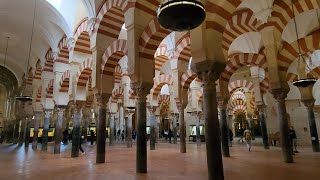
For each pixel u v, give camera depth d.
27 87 17.62
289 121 15.49
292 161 7.41
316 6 7.57
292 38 10.79
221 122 10.23
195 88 17.45
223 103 10.64
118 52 8.54
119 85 17.70
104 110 8.43
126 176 5.36
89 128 24.48
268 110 16.39
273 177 4.98
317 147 11.04
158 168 6.46
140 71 6.67
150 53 6.90
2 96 31.34
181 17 3.61
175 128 17.83
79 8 11.46
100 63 8.80
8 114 24.53
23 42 15.64
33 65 16.94
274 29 7.94
